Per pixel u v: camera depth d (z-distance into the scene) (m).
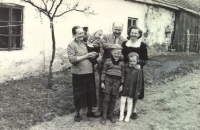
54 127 4.64
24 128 4.54
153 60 12.01
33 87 6.94
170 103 6.17
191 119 5.21
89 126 4.72
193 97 6.67
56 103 5.71
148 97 6.62
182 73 9.52
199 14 17.09
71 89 6.87
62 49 9.20
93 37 5.11
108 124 4.83
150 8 14.23
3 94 6.23
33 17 8.03
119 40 5.29
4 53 7.32
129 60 4.84
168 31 16.09
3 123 4.61
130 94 4.89
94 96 5.00
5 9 7.33
